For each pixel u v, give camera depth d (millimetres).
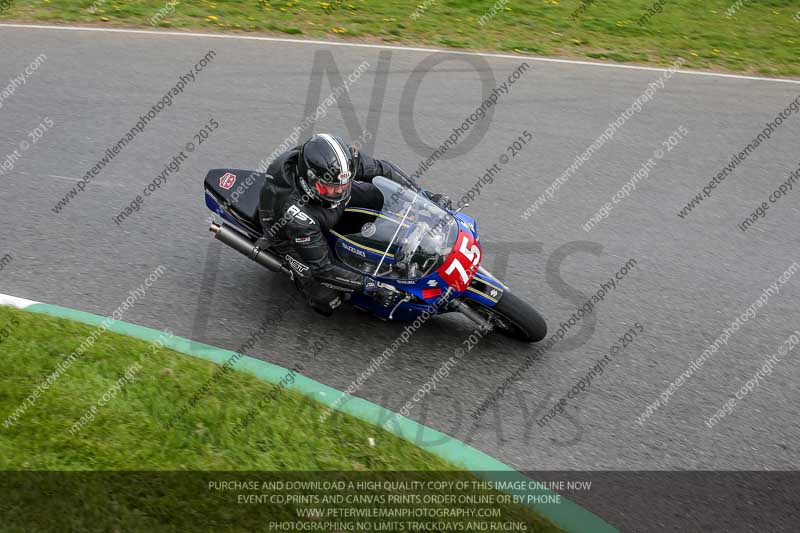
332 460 11094
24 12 29188
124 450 10602
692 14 35656
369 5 32906
